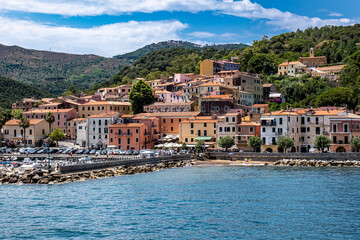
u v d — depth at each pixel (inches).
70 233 2832.2
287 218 3120.1
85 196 3939.5
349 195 3806.6
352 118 6565.0
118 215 3245.6
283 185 4352.9
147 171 5807.1
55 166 5329.7
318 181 4554.6
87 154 7096.5
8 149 7662.4
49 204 3624.5
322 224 2974.9
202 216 3189.0
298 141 7111.2
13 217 3221.0
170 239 2696.9
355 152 6013.8
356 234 2763.3
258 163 6378.0
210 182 4633.4
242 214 3235.7
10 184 4744.1
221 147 7313.0
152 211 3348.9
